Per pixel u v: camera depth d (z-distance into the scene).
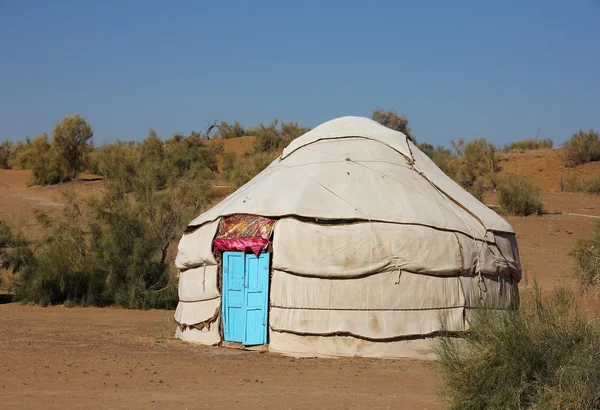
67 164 44.00
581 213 33.84
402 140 14.07
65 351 11.94
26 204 36.44
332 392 9.07
